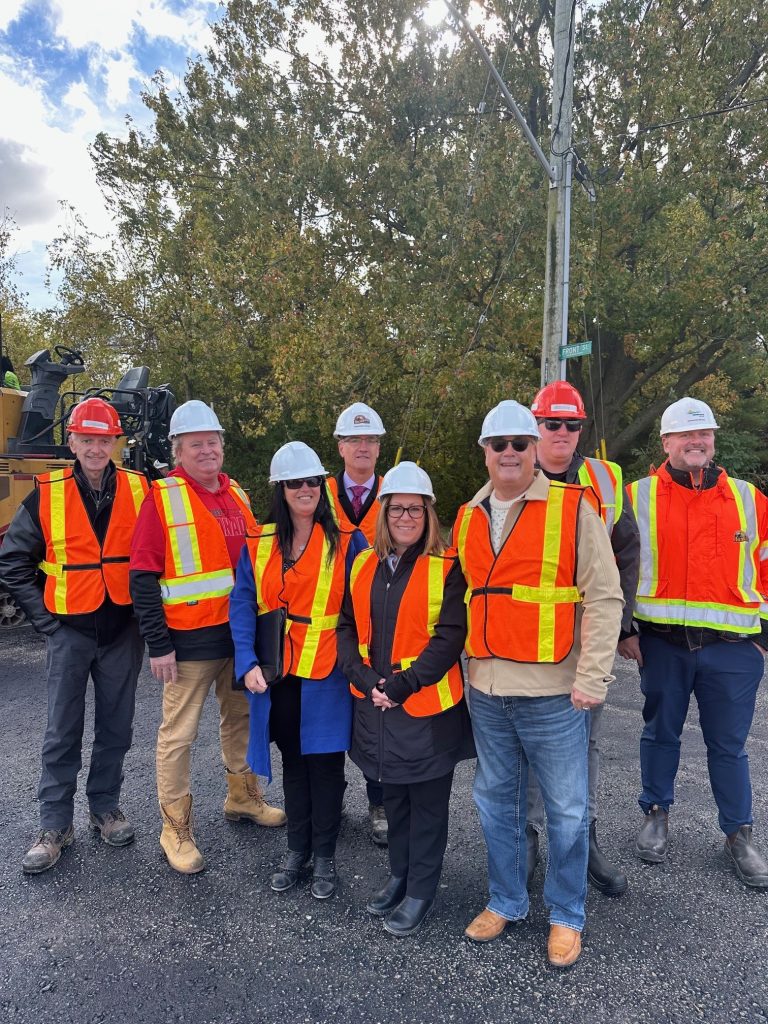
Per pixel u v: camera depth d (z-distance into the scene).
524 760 2.57
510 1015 2.17
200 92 14.78
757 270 11.27
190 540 2.98
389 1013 2.19
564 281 8.92
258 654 2.81
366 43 13.23
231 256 14.38
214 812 3.52
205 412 3.08
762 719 4.68
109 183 16.53
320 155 12.41
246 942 2.53
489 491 2.61
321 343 12.61
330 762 2.80
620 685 5.58
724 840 3.21
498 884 2.58
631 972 2.36
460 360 12.10
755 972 2.35
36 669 5.95
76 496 3.10
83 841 3.24
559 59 8.65
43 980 2.34
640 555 2.95
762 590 3.01
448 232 11.46
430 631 2.52
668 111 11.52
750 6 11.82
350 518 3.68
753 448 17.11
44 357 7.36
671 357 13.74
